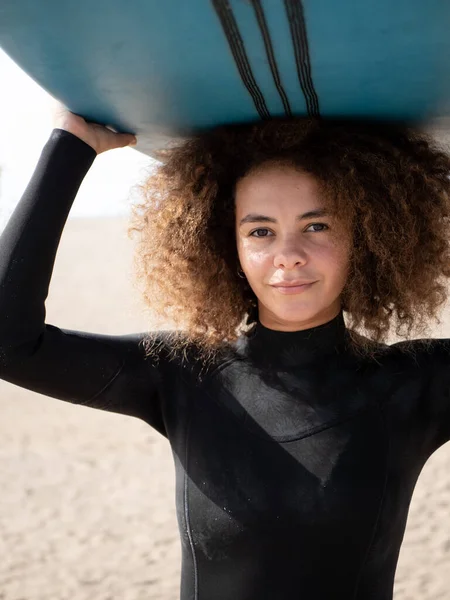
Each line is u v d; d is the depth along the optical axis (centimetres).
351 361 186
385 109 174
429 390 183
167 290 208
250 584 172
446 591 423
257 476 174
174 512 534
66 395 184
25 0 124
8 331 174
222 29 130
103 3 124
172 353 193
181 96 165
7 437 701
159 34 134
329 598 171
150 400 192
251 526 171
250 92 162
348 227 183
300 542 170
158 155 215
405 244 193
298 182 178
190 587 178
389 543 177
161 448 660
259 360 187
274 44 136
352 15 124
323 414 178
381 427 178
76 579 454
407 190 193
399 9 122
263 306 188
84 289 1588
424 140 198
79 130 181
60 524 524
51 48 141
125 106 172
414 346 190
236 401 183
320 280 178
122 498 560
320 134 186
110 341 190
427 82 153
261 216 179
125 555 479
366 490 172
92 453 652
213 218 204
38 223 177
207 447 180
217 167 196
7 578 456
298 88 158
